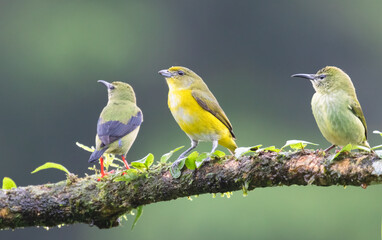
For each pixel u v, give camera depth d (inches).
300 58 935.0
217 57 955.3
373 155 205.6
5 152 840.3
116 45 960.9
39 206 235.6
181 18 978.1
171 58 970.7
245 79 939.3
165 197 231.9
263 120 900.6
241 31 954.7
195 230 695.1
